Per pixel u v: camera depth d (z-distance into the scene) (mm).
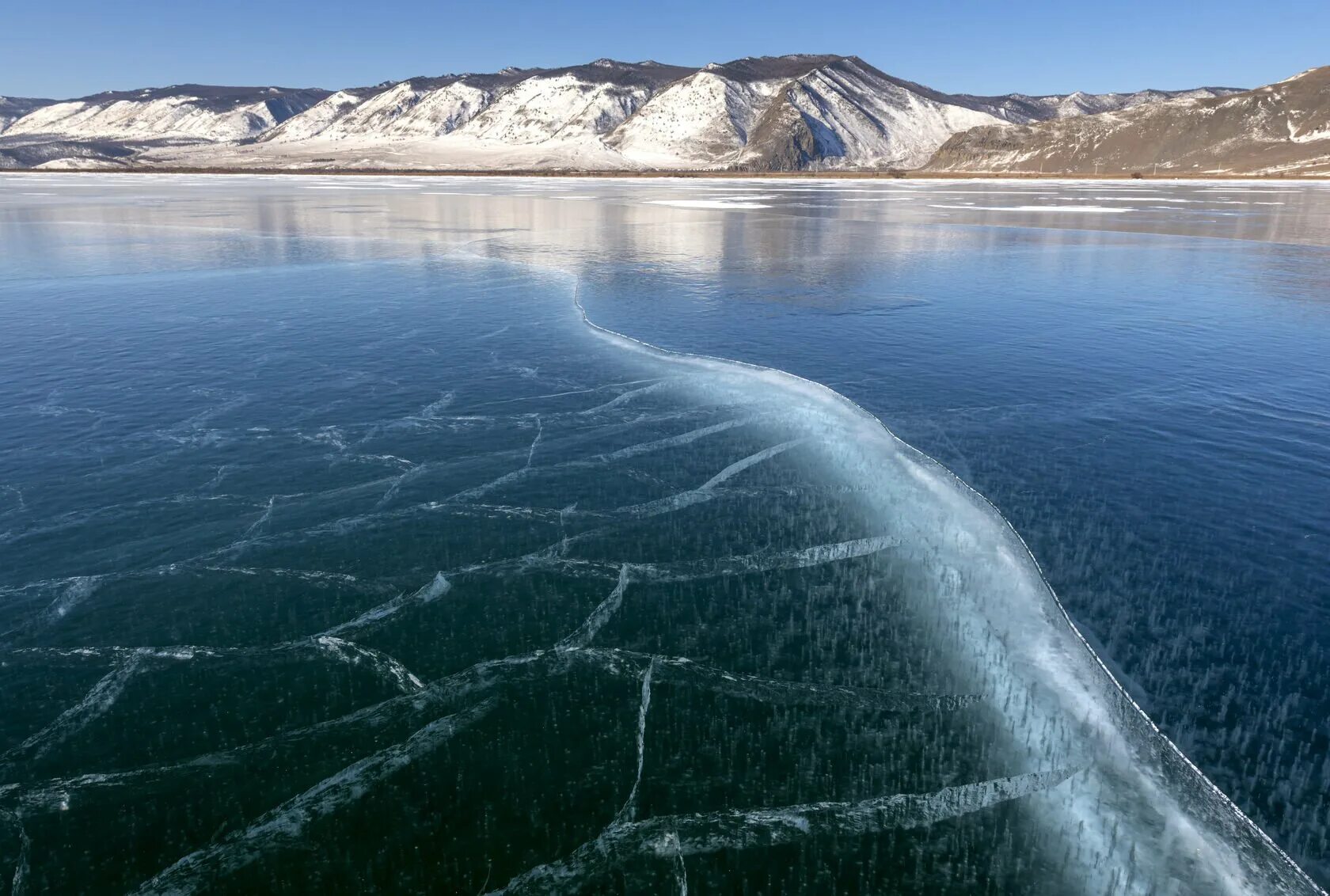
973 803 4547
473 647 6047
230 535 7773
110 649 6039
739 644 6020
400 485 8883
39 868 4207
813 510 8188
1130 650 5762
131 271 23047
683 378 12727
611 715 5309
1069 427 10352
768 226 36656
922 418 10797
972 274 22406
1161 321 16359
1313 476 8734
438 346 14820
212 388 12352
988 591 6566
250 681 5668
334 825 4461
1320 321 16344
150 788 4723
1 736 5156
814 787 4688
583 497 8562
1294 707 5168
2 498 8539
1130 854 4191
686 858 4227
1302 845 4199
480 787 4715
